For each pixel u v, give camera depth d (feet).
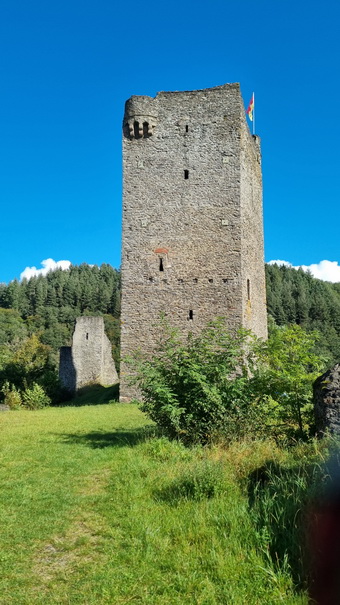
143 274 81.20
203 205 81.71
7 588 13.88
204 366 32.09
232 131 82.84
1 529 18.13
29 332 292.61
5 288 394.93
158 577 14.05
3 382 93.30
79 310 351.46
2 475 25.93
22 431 43.04
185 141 83.61
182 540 15.92
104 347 131.44
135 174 83.61
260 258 93.61
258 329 88.84
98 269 442.91
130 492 21.74
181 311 79.66
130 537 16.97
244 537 15.40
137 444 32.35
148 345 79.30
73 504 20.90
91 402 89.20
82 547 16.56
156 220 82.23
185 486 20.39
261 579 13.24
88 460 29.12
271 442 26.45
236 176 81.76
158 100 84.94
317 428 24.66
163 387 31.89
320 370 30.96
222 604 12.47
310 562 13.30
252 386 31.37
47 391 91.71
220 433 29.37
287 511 15.74
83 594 13.42
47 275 424.87
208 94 84.33
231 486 19.67
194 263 80.59
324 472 16.97
